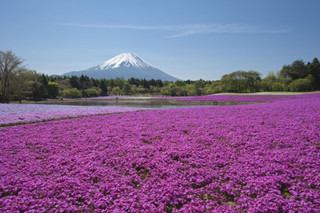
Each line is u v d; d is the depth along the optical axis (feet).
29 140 33.35
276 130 36.83
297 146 27.61
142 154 25.76
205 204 15.69
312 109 65.77
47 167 22.21
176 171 20.86
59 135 36.96
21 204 15.14
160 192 16.72
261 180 18.20
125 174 21.38
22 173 20.66
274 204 14.60
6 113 69.46
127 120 53.62
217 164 22.67
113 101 194.08
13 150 28.48
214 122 47.29
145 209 14.61
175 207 15.75
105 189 17.57
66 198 15.94
